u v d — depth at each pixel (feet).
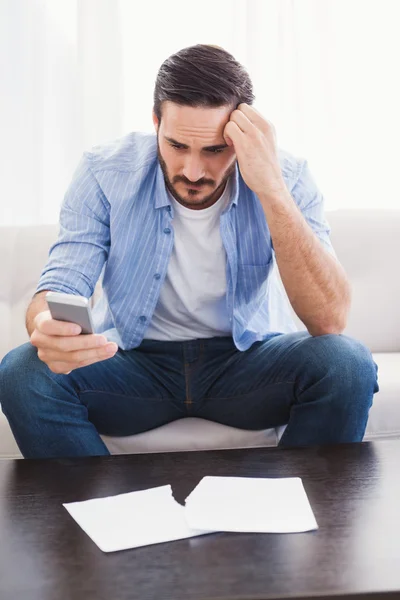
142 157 5.07
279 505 3.02
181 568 2.51
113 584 2.40
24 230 6.66
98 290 6.44
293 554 2.60
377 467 3.52
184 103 4.29
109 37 8.16
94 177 5.08
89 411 4.75
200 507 3.00
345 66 8.41
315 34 8.30
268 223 4.66
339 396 4.49
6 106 8.35
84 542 2.74
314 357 4.58
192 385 5.02
